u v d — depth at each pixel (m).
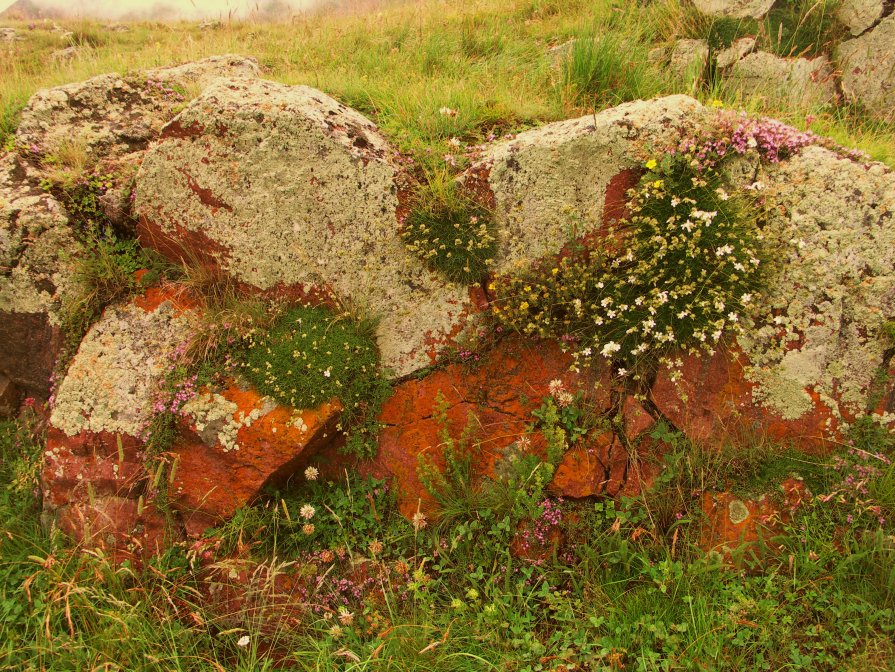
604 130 3.71
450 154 4.16
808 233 3.60
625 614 3.03
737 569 3.16
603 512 3.45
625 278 3.63
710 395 3.57
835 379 3.50
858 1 6.12
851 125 5.98
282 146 3.81
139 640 3.00
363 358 3.79
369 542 3.49
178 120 3.88
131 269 4.15
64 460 3.75
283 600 3.34
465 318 3.85
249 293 3.99
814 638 2.89
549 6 8.07
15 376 4.28
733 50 6.21
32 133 4.72
